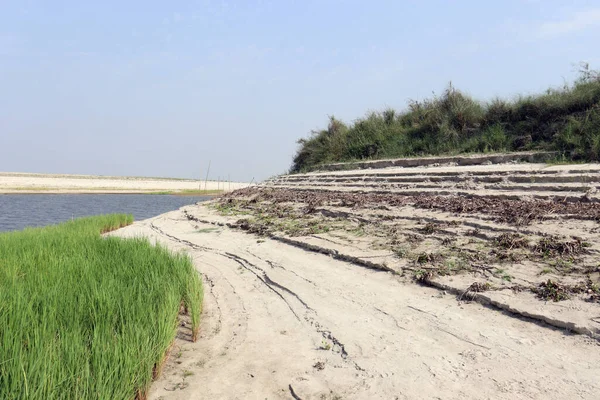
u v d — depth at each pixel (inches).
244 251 404.2
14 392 137.0
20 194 1724.9
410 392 162.6
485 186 438.9
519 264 260.1
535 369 168.7
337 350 201.6
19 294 210.1
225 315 259.1
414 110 928.3
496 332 200.2
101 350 165.5
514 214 335.3
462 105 792.9
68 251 356.5
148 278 263.7
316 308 252.4
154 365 189.0
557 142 570.9
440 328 210.7
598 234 275.3
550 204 341.7
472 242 306.5
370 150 891.4
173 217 690.2
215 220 585.9
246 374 186.7
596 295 210.4
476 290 239.0
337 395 165.9
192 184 2721.5
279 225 474.6
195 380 184.1
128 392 156.2
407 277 279.0
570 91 654.5
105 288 231.3
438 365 179.3
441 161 633.6
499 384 161.8
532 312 207.9
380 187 558.3
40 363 147.8
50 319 193.0
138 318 198.5
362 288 274.5
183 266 302.4
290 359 197.5
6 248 366.6
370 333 214.1
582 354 175.0
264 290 297.0
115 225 691.4
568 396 150.7
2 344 166.7
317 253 363.9
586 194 342.3
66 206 1314.0
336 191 603.2
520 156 565.3
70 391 143.4
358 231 389.4
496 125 708.7
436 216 376.2
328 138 1047.0
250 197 737.6
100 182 2524.6
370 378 174.7
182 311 269.4
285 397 167.8
